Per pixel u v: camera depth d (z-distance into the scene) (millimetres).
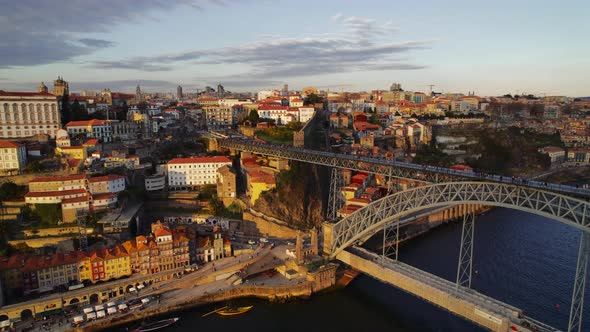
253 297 131375
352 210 169375
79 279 128000
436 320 119312
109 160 195500
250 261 146250
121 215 160000
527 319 95812
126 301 122688
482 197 103062
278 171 198875
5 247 139500
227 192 189375
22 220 151375
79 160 185250
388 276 122750
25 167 179500
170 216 181000
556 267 144625
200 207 187625
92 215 154000
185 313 122375
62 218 154625
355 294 134250
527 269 143000
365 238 145500
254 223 176500
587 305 120250
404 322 118188
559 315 115000
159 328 114250
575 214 85625
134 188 184250
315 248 145500
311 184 195125
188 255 142250
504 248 162750
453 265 147125
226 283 134750
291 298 130625
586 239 85438
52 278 124625
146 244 138000
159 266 137875
